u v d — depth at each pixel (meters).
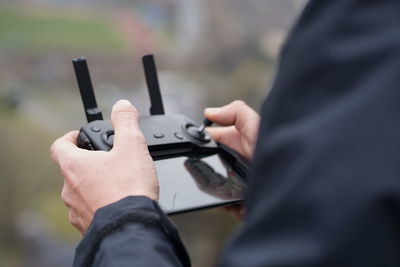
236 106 1.46
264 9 41.22
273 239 0.49
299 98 0.51
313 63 0.51
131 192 0.87
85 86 1.31
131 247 0.74
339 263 0.45
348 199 0.46
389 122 0.47
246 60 32.69
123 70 47.44
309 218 0.47
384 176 0.46
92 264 0.77
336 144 0.47
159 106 1.48
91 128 1.11
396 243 0.45
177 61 48.25
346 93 0.49
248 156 1.43
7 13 65.88
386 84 0.47
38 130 37.50
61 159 0.98
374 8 0.50
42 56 56.31
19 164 31.97
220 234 10.57
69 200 0.95
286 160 0.50
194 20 58.53
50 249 28.02
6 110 41.78
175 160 1.27
